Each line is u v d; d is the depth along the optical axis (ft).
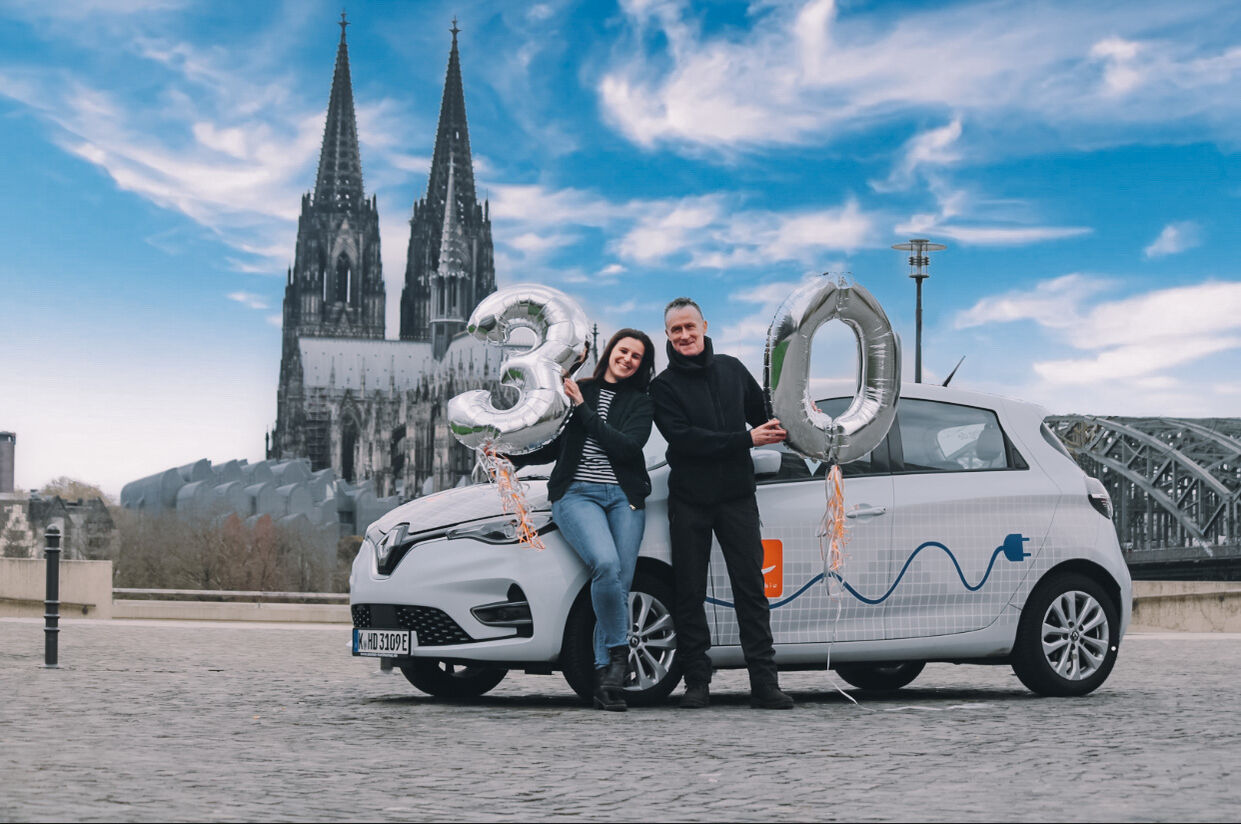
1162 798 14.70
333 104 610.24
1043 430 27.53
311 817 13.38
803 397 23.97
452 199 601.62
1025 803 14.35
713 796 14.82
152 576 436.76
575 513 23.52
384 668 26.66
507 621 23.93
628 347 24.16
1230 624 66.44
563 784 15.64
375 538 25.39
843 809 13.97
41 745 18.99
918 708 24.35
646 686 24.49
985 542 26.27
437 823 13.09
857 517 25.41
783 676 34.58
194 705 24.99
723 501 23.95
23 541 422.82
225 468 550.77
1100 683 27.07
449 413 23.71
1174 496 296.71
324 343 596.70
